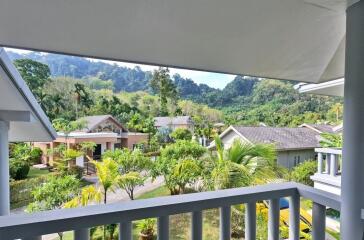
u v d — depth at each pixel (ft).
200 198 3.00
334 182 15.38
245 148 16.01
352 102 2.98
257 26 3.82
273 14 3.63
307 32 4.09
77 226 2.47
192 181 16.06
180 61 4.32
